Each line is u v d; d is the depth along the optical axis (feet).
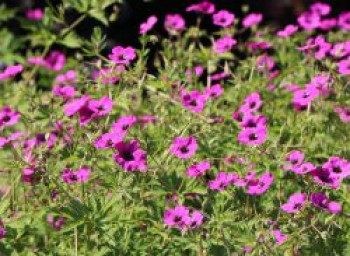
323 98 25.09
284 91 26.89
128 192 20.71
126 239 20.29
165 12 42.34
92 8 28.96
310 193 20.97
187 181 21.30
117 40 41.04
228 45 27.17
